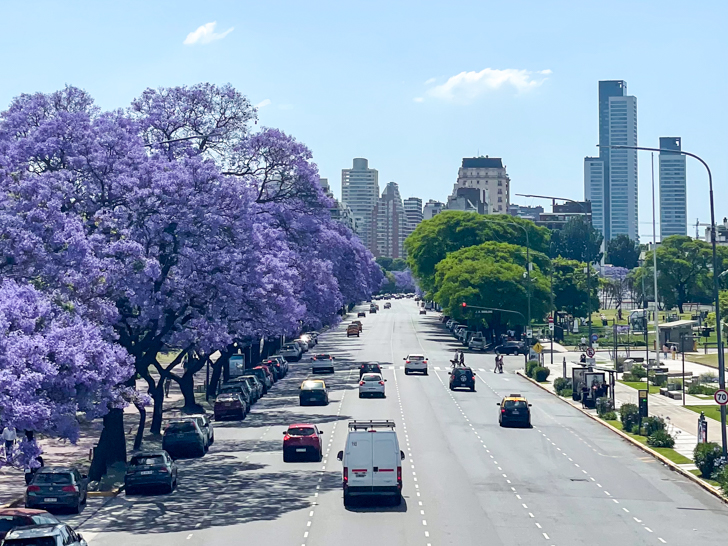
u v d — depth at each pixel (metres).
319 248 91.81
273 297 54.88
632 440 52.38
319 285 90.62
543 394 77.81
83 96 55.50
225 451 49.09
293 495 37.09
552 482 39.97
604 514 33.56
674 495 37.62
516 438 53.22
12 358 28.84
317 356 93.94
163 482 37.66
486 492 37.44
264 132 71.88
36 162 47.38
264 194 78.75
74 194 44.22
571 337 138.62
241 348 87.50
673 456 46.88
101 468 40.19
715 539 29.88
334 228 115.12
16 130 53.16
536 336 136.50
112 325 43.50
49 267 37.19
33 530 24.64
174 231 46.84
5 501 35.84
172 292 47.53
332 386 81.00
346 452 34.47
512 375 94.00
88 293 38.59
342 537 29.45
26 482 36.94
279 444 51.25
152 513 34.06
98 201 45.69
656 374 85.50
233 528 31.17
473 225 156.25
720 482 38.47
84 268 38.12
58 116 47.16
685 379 84.81
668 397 74.88
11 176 42.00
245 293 51.72
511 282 119.44
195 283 48.12
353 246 130.50
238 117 67.81
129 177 45.56
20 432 32.41
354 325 151.25
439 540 28.98
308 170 74.06
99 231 44.59
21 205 38.53
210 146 68.25
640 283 194.25
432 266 155.88
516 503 35.28
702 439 46.31
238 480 40.69
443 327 169.88
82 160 45.19
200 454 47.34
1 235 36.66
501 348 117.19
